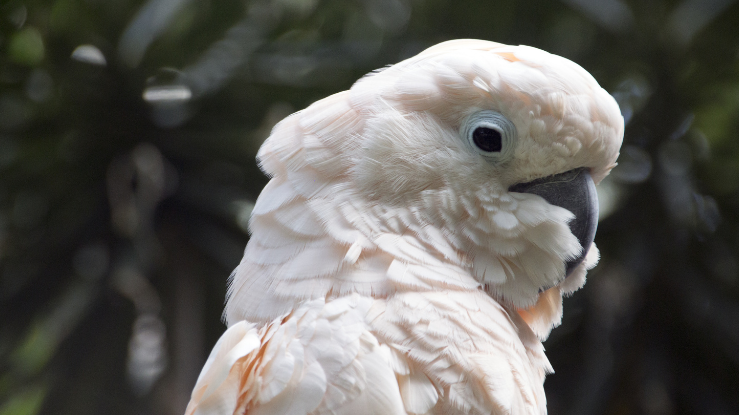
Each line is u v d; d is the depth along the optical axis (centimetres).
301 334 355
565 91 380
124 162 1104
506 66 384
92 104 1071
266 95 1150
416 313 355
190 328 1031
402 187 381
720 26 1062
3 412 1002
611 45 1153
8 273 1038
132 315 1027
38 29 1031
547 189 408
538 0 1214
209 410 358
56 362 991
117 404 1010
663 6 1080
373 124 385
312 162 390
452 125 391
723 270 1088
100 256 1044
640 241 1083
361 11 1288
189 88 1111
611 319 1082
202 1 1147
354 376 338
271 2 1209
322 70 1177
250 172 1127
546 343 1091
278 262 385
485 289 405
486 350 360
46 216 1070
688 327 1066
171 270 1077
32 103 1063
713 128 1124
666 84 1077
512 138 384
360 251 371
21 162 1065
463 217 388
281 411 343
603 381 1030
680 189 1064
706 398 1050
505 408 347
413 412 340
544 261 398
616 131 399
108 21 1054
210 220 1102
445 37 1246
